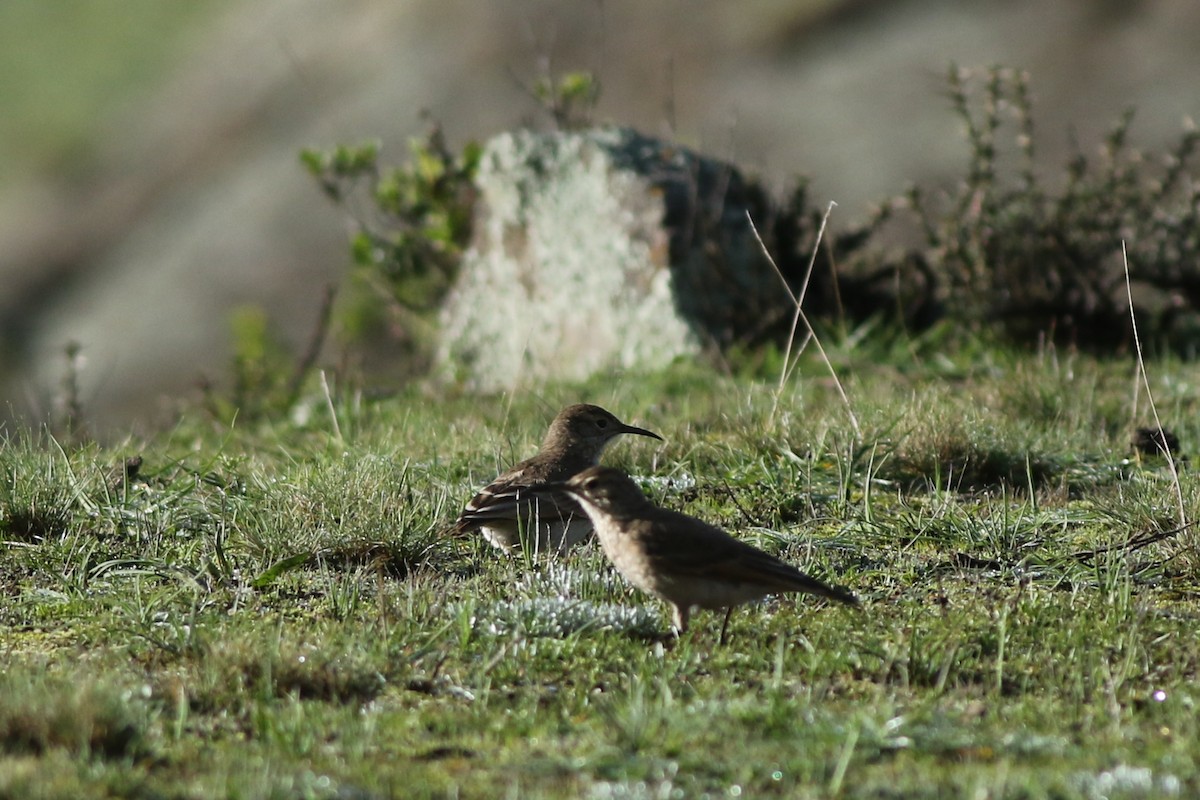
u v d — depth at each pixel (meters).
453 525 10.08
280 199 30.47
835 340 17.23
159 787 5.73
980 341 16.83
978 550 9.76
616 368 16.27
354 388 17.41
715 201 17.86
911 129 25.91
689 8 31.72
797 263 18.02
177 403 20.56
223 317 27.89
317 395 17.41
